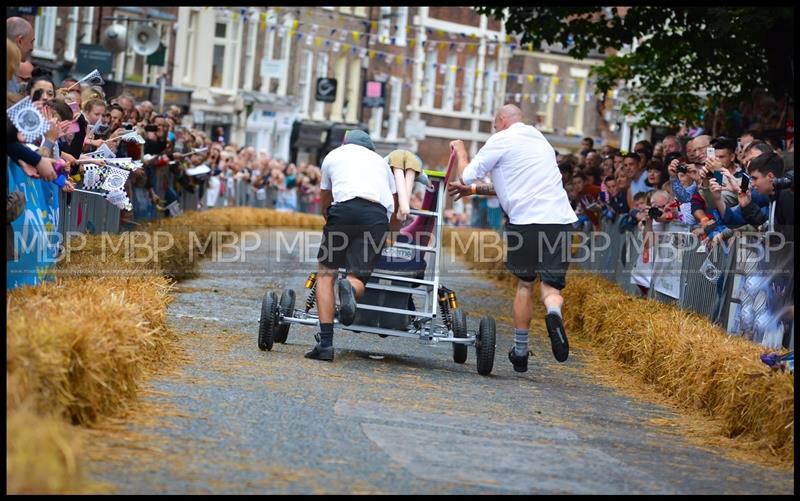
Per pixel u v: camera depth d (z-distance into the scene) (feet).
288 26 300.61
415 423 52.34
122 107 108.37
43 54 222.28
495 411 57.93
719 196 80.94
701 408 62.69
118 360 49.11
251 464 41.75
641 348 75.00
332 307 69.51
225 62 313.32
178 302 91.76
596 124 412.57
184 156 144.87
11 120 57.00
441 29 390.63
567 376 73.41
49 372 42.27
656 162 104.63
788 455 51.55
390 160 71.10
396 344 80.53
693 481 45.47
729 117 137.69
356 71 369.09
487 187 70.44
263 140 334.44
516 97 405.80
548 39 137.39
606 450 50.39
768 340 68.90
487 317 70.79
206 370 61.26
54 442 35.60
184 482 38.32
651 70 158.71
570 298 100.63
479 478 42.57
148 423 46.65
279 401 54.29
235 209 203.41
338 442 46.68
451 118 401.29
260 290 107.34
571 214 67.77
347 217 68.33
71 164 79.20
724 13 109.19
